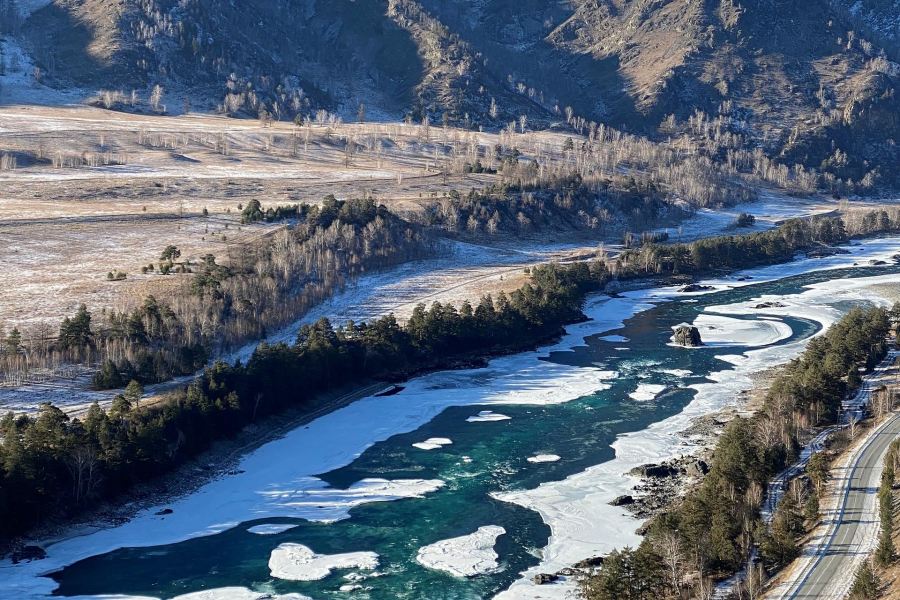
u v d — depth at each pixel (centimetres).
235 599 9375
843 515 10275
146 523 11238
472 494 11875
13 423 12025
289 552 10375
